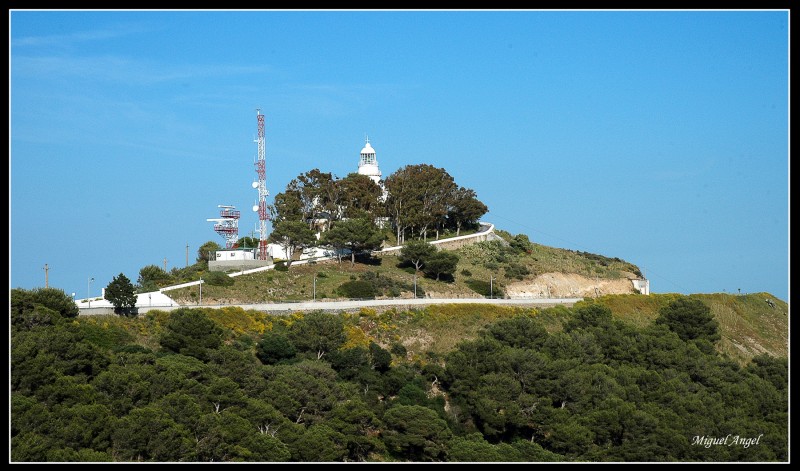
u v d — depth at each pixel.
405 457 126.56
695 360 159.12
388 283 181.12
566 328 172.62
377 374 140.38
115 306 139.75
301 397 124.94
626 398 142.38
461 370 142.88
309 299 168.12
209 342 131.62
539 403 138.00
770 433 135.00
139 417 102.38
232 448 107.75
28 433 95.44
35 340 110.88
